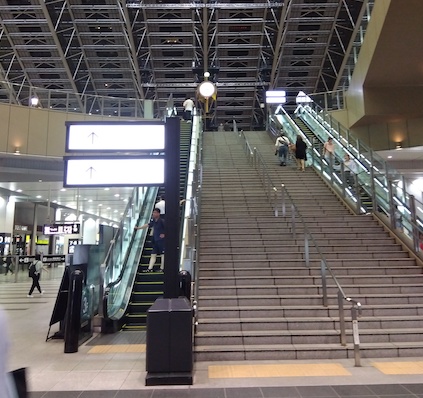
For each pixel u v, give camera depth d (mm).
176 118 4797
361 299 6094
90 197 24219
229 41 34188
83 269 6293
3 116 15844
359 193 10102
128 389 3934
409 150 17156
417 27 12680
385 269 6941
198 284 6199
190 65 36531
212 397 3703
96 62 34625
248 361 4898
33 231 28656
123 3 27688
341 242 8000
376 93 16609
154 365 4117
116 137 4789
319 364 4746
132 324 7164
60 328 6285
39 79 35188
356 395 3723
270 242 8023
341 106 19594
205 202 10305
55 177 17688
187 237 7832
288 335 5266
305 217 9023
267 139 17844
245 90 38438
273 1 29391
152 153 5062
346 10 29406
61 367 4672
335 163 11977
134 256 8641
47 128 16797
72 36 30641
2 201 23625
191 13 31000
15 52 31641
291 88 38094
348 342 5305
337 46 33125
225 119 43844
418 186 18953
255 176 12250
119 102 18922
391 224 8359
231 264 7223
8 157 16188
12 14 28500
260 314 5816
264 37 33531
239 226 8750
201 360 4930
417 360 4863
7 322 1424
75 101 17750
